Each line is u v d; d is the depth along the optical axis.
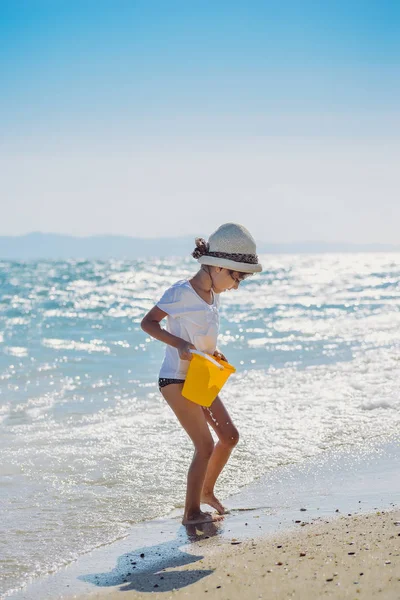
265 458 5.37
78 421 6.64
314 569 2.95
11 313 20.50
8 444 5.75
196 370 3.92
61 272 56.97
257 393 8.02
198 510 4.08
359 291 34.66
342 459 5.30
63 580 3.21
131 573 3.24
